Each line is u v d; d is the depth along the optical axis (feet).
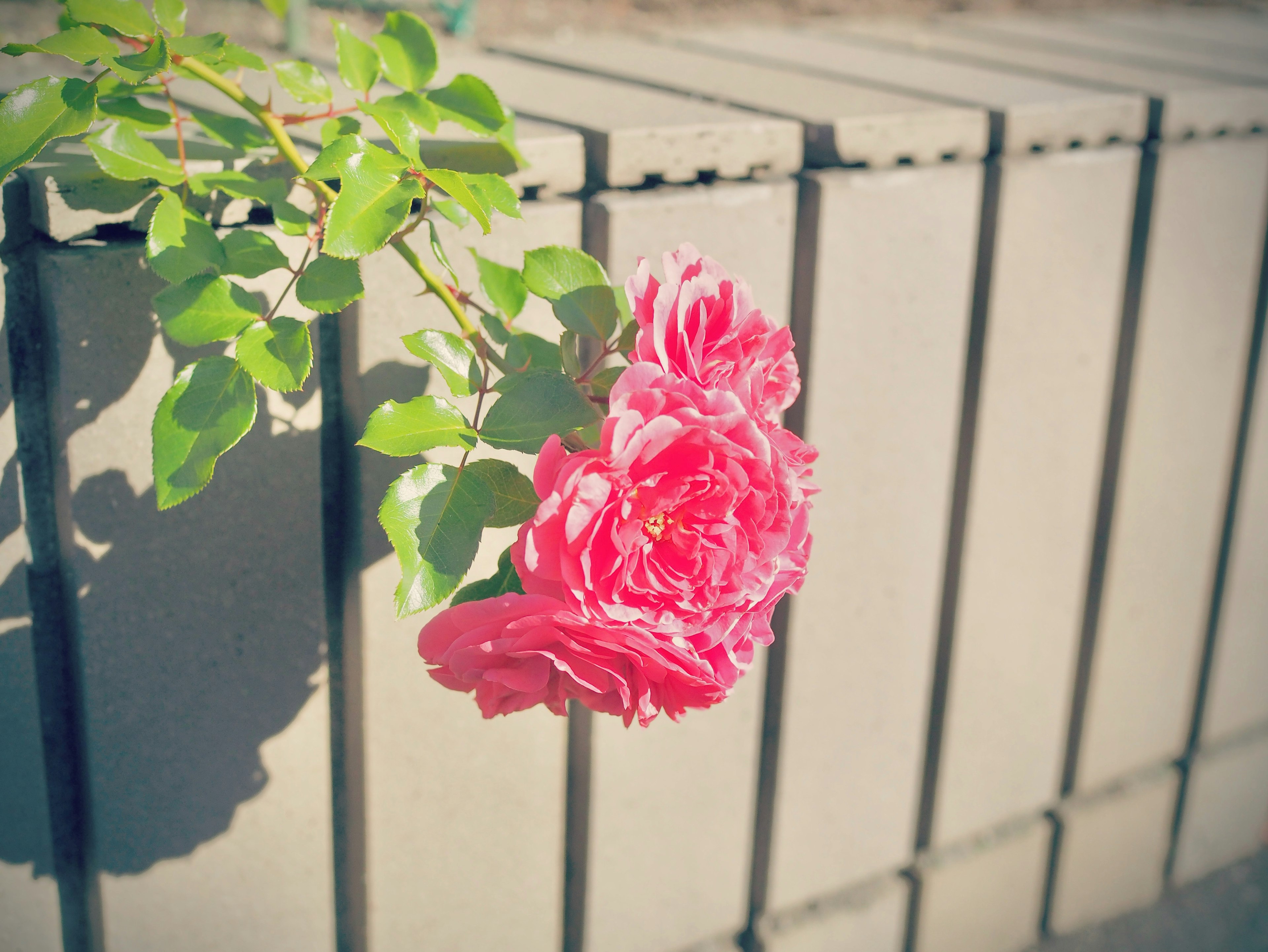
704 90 1.41
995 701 1.59
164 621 1.12
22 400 1.07
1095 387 1.55
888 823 1.56
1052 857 1.74
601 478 0.89
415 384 1.16
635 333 1.03
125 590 1.10
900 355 1.39
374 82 1.09
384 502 0.95
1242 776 1.90
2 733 1.10
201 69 1.03
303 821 1.22
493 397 1.17
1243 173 1.58
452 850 1.29
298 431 1.14
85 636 1.10
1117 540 1.62
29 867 1.14
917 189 1.35
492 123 1.11
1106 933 1.80
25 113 0.95
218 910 1.20
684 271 0.98
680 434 0.89
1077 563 1.61
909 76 1.55
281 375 0.97
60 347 1.04
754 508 0.92
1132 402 1.57
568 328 1.04
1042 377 1.50
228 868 1.20
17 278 1.05
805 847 1.50
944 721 1.56
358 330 1.13
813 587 1.41
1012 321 1.45
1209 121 1.52
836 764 1.49
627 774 1.35
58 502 1.09
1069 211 1.45
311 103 1.06
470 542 0.96
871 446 1.40
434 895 1.29
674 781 1.38
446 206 1.06
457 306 1.06
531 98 1.33
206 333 0.98
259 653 1.17
